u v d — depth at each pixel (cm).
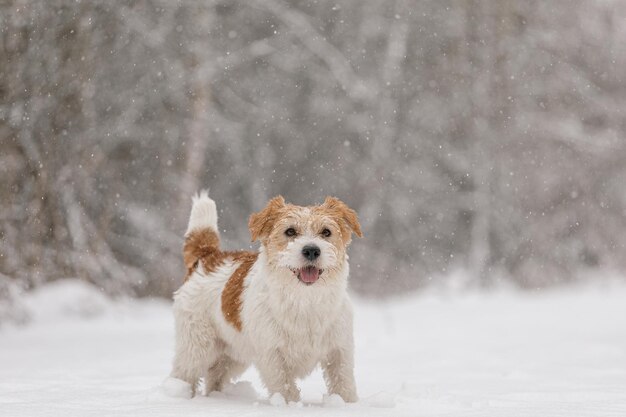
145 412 447
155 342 1042
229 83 2262
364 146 2416
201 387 608
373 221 2391
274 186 2441
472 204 2430
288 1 2330
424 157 2436
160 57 1836
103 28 1515
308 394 598
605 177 2548
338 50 2381
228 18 2209
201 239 619
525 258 2456
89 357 870
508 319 1469
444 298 2094
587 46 2558
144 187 1905
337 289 515
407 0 2378
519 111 2452
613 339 1077
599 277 2509
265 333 515
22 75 1172
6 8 1143
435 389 536
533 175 2470
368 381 671
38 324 1222
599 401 524
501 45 2438
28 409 461
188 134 1916
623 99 2552
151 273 1864
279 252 509
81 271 1417
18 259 1252
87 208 1619
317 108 2378
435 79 2431
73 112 1380
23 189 1239
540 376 707
